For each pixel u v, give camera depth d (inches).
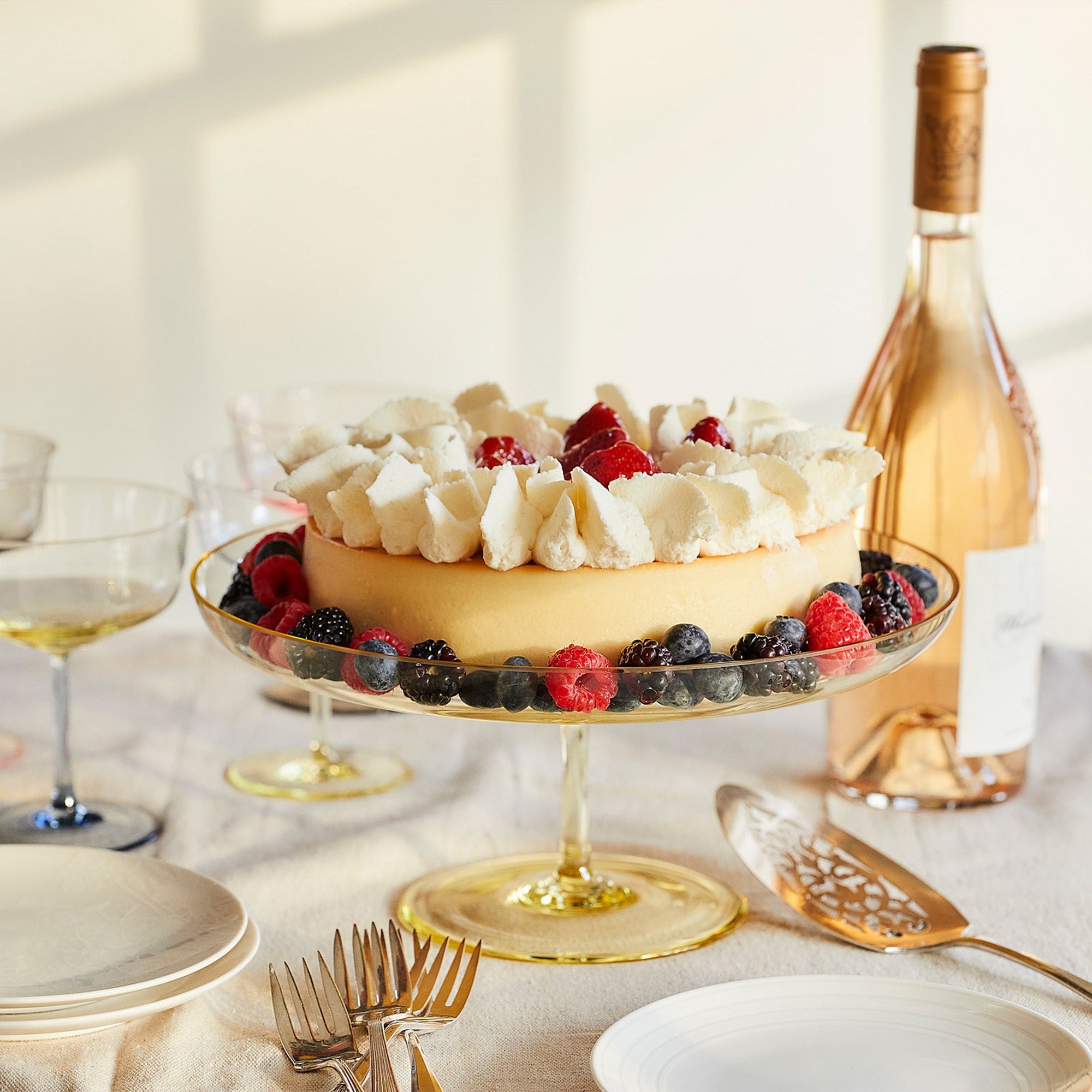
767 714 52.4
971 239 43.8
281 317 97.3
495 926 35.3
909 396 44.6
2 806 43.4
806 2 90.4
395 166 94.2
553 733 51.1
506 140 93.6
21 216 95.1
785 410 42.0
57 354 98.0
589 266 95.9
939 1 90.0
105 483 46.4
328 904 37.0
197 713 52.1
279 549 39.1
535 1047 29.5
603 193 94.5
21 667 56.5
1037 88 91.6
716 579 32.9
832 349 96.9
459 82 92.5
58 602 40.7
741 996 28.9
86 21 91.5
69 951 30.6
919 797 43.4
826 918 35.1
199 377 98.7
